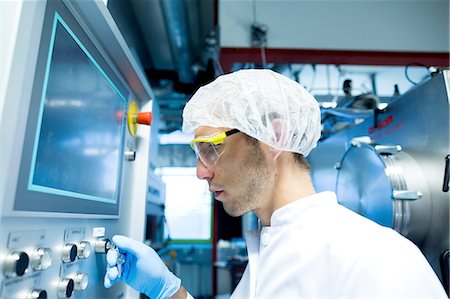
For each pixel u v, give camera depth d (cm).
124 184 80
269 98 73
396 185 97
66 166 50
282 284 64
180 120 308
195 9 191
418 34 187
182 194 390
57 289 47
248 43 180
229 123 69
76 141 54
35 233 42
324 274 61
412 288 52
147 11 191
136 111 89
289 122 73
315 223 69
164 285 74
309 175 81
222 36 180
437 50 185
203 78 213
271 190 75
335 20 186
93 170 61
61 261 49
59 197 47
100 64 64
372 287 53
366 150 113
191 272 371
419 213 96
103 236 66
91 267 61
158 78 243
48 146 45
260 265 75
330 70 222
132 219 84
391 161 103
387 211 98
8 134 36
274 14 185
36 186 41
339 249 61
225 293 345
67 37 50
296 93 79
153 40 226
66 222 51
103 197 65
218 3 185
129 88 84
